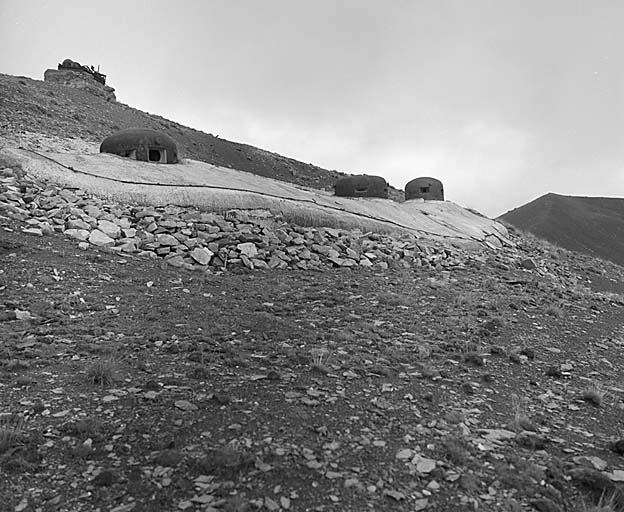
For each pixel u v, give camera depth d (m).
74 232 10.48
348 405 4.52
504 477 3.54
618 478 3.66
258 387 4.78
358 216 16.00
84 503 2.99
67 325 6.31
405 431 4.11
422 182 24.05
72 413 4.04
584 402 5.31
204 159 32.09
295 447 3.70
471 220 21.47
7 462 3.30
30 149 15.22
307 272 11.44
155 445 3.63
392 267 12.98
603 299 13.29
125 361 5.29
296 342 6.38
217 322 7.01
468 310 9.02
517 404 5.03
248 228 12.89
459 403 4.88
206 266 10.78
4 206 10.57
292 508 3.02
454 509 3.13
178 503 3.00
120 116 34.72
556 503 3.30
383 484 3.32
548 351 7.12
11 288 7.36
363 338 6.75
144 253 10.52
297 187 18.61
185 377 4.93
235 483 3.22
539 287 13.09
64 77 41.09
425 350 6.30
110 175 13.89
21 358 5.14
